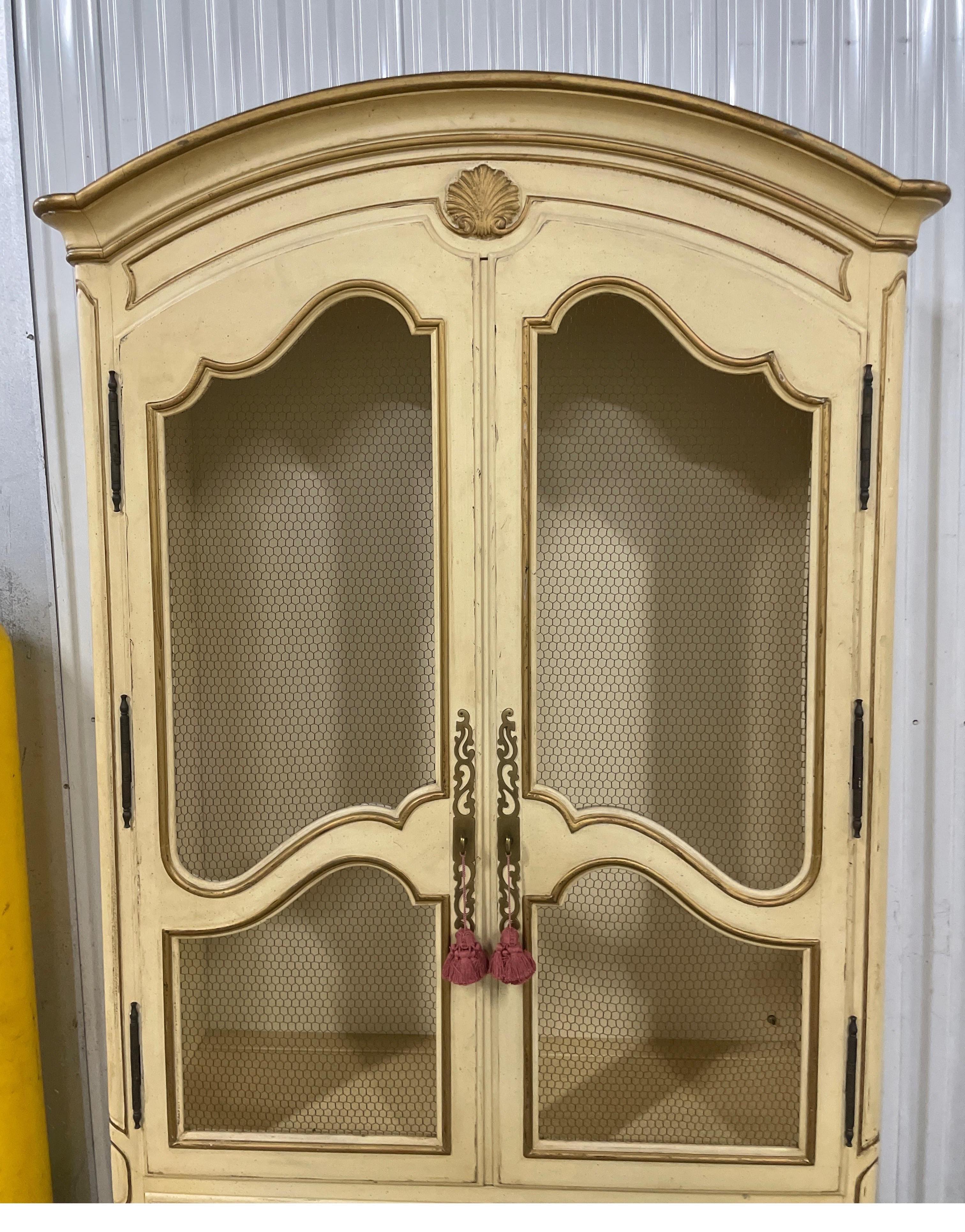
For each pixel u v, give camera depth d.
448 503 0.87
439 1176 0.93
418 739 0.92
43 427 1.25
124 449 0.89
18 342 1.24
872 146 1.17
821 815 0.89
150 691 0.91
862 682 0.88
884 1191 1.29
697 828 0.92
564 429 0.89
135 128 1.21
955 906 1.26
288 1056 0.95
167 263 0.87
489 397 0.86
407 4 1.17
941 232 1.18
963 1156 1.28
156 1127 0.94
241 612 0.92
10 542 1.27
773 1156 0.91
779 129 0.81
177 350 0.88
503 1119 0.92
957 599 1.23
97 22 1.19
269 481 0.91
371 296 0.87
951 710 1.24
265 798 0.94
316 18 1.18
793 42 1.17
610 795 0.92
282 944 0.95
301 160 0.85
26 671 1.28
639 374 0.88
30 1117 1.18
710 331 0.85
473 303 0.85
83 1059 1.32
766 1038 0.92
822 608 0.87
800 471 0.88
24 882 1.18
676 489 0.89
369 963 0.94
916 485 1.22
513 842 0.90
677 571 0.90
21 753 1.29
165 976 0.93
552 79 0.80
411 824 0.90
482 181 0.84
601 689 0.91
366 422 0.90
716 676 0.90
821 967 0.90
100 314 0.88
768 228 0.84
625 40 1.17
